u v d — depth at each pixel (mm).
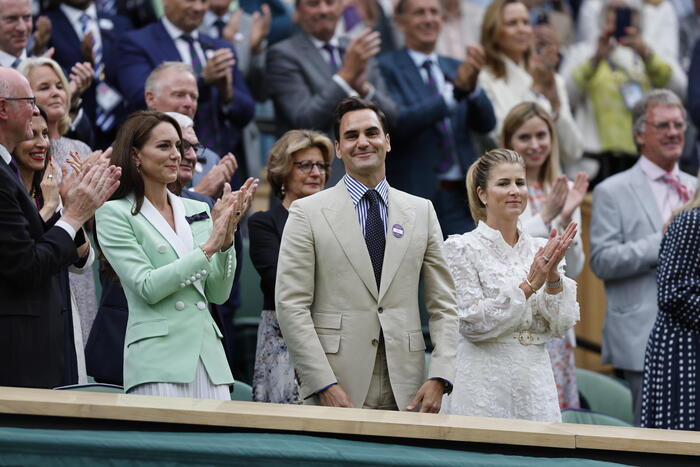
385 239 17234
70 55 26188
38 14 26609
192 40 26266
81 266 18234
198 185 21422
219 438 13906
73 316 18578
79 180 16219
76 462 13406
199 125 25031
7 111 16625
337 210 17188
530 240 18672
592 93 30812
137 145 16766
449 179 27031
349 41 28062
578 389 24844
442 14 32531
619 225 24750
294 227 17047
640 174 25141
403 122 26641
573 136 28969
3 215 15523
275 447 13875
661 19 33531
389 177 27000
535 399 17906
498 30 28078
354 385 16672
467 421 15125
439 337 17094
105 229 16453
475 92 26891
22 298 15797
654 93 25359
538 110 24391
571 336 23781
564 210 23391
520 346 18016
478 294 17906
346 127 17469
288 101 26750
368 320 16859
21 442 13320
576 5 33156
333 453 13992
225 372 16453
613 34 30938
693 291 19453
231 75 25688
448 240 18297
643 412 20031
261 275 20531
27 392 14180
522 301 17688
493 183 18516
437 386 16703
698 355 19484
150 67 25672
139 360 16047
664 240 20062
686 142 32125
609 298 24750
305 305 16797
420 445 14672
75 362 18109
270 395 20031
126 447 13516
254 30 29578
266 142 31016
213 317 17281
